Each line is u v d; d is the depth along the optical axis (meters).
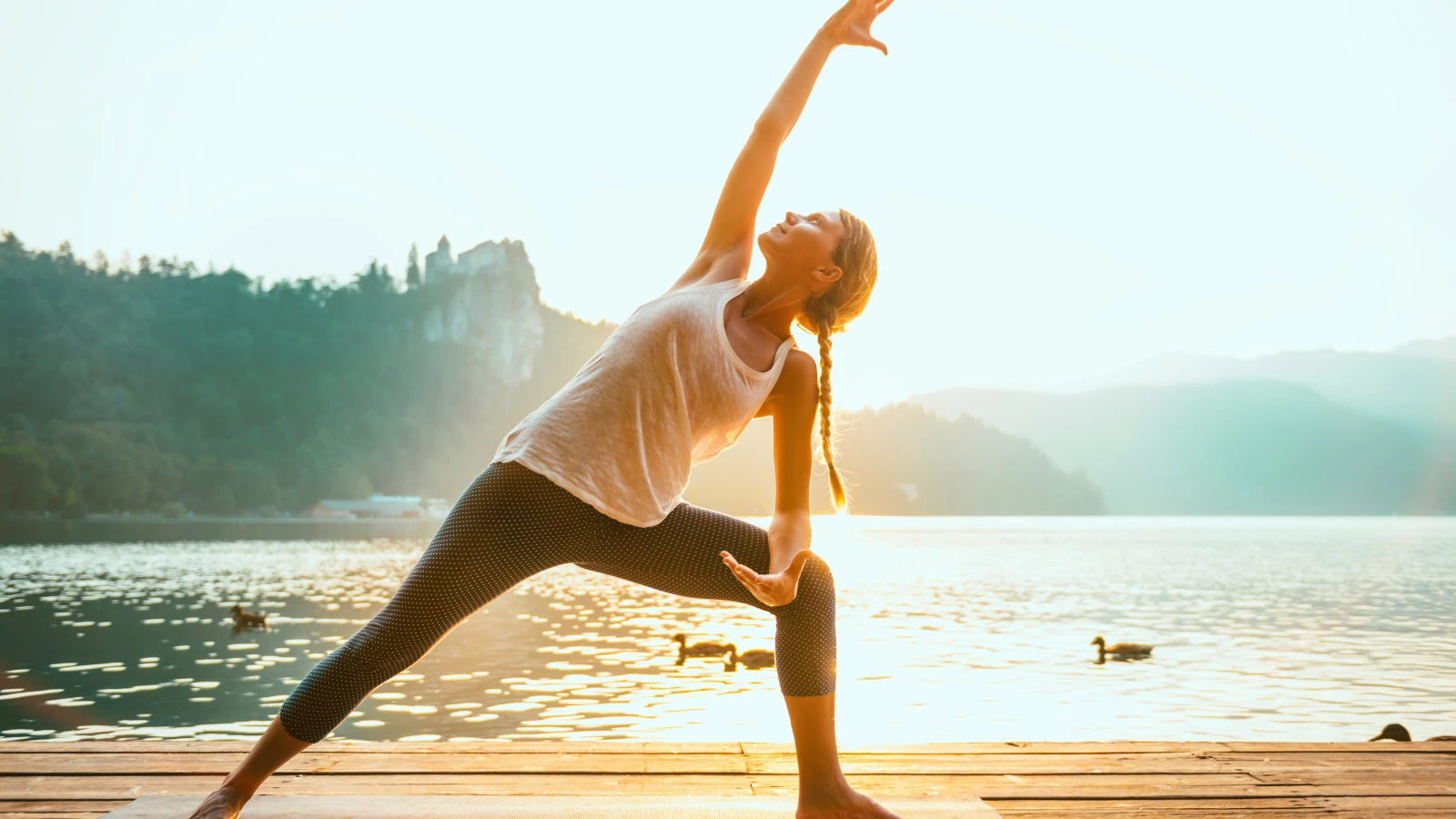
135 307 166.38
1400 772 2.87
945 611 25.33
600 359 1.99
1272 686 13.24
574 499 1.94
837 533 96.88
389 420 167.75
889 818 2.03
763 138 2.23
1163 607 26.59
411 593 1.92
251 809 2.20
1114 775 2.80
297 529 107.50
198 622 21.58
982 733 9.77
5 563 46.03
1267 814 2.48
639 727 9.88
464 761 2.82
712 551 2.05
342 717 1.98
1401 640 19.25
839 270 2.08
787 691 2.06
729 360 2.02
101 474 128.50
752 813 2.20
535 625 21.58
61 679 13.74
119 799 2.44
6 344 146.62
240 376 163.00
